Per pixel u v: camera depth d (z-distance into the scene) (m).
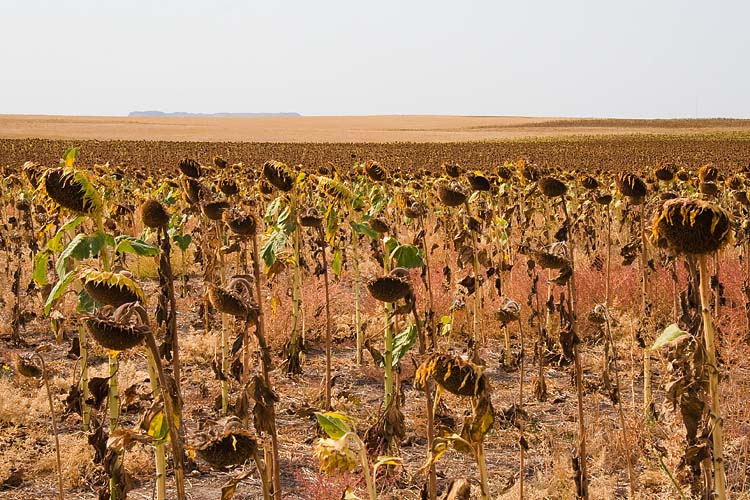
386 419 4.41
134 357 8.27
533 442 5.77
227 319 6.51
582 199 12.53
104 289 2.86
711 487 3.19
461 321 9.03
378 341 8.91
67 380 7.24
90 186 3.32
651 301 8.46
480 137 95.44
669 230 2.53
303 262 9.46
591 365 7.70
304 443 5.88
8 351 8.24
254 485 5.30
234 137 92.25
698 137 85.94
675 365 3.13
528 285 9.24
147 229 6.42
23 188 13.94
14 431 6.10
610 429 5.61
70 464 5.38
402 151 62.62
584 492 4.25
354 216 9.16
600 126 120.94
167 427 2.99
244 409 3.54
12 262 12.46
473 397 2.64
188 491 5.17
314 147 67.50
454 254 12.49
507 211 8.66
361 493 4.61
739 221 8.45
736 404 5.94
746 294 7.95
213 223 7.79
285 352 7.56
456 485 2.62
